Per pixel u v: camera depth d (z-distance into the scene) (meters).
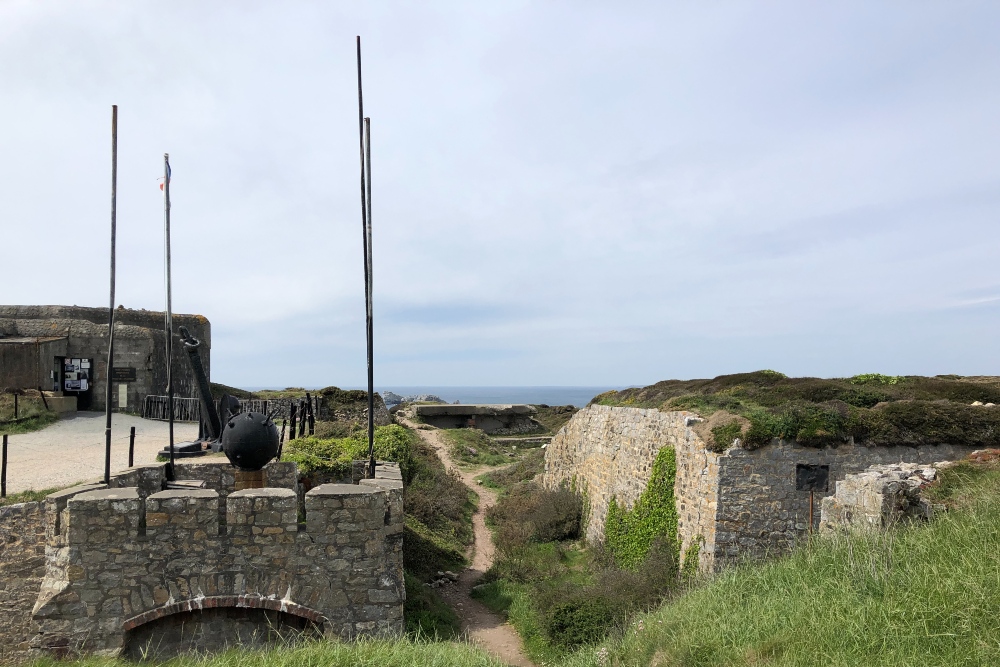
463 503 22.02
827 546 7.14
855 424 11.61
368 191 11.79
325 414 27.98
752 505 11.26
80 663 7.38
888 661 4.50
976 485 7.67
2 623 9.23
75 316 27.30
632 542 14.77
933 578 5.29
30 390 21.75
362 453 15.27
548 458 25.62
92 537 8.09
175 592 8.21
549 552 17.09
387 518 9.02
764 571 7.46
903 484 7.75
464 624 12.28
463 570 15.98
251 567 8.42
